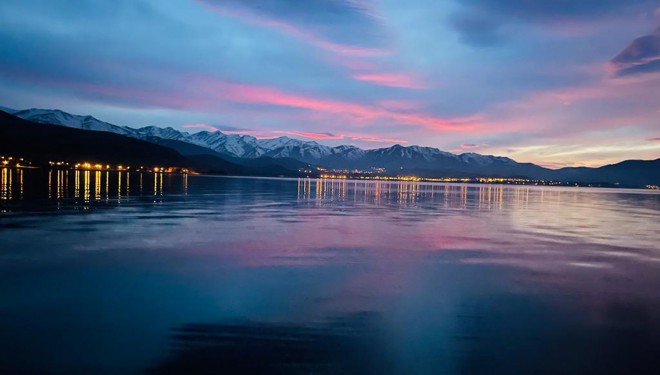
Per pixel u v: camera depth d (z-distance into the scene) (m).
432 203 52.50
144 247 17.27
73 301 10.12
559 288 12.11
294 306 10.04
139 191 58.12
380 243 19.52
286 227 24.47
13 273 12.71
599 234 24.86
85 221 25.00
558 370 7.07
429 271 13.98
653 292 11.86
